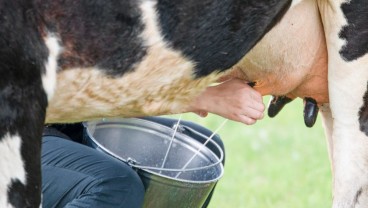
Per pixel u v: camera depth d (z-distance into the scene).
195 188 5.96
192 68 5.36
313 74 6.11
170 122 6.66
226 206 9.48
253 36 5.46
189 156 6.40
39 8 4.86
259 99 5.89
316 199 9.60
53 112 5.22
